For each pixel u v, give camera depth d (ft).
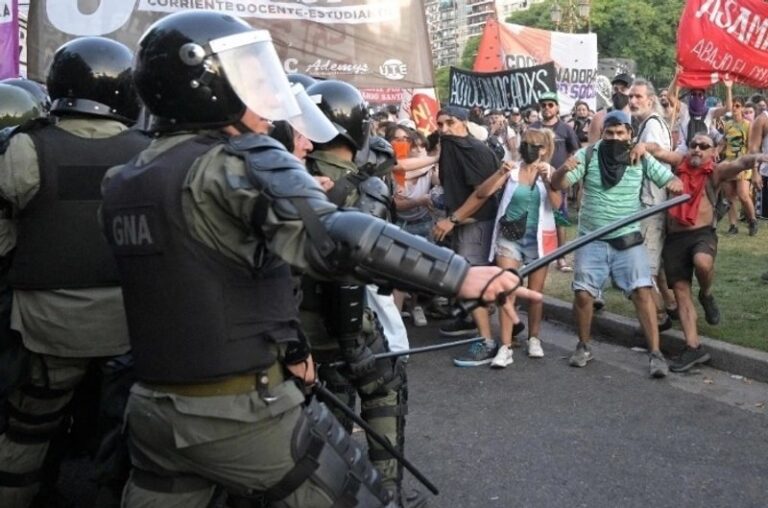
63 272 11.11
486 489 14.83
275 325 7.65
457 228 23.67
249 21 23.62
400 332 13.96
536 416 18.31
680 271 21.22
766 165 40.45
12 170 10.89
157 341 7.54
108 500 10.41
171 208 7.32
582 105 48.78
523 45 52.29
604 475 15.23
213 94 7.55
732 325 23.18
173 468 7.88
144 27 22.07
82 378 11.81
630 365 21.91
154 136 8.40
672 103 30.40
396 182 26.18
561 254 7.48
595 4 191.11
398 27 24.67
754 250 34.73
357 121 12.23
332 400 9.68
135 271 7.61
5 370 11.21
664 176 20.36
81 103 11.30
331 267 6.86
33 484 11.76
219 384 7.47
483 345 22.47
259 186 7.00
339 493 7.90
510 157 42.37
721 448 16.26
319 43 24.22
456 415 18.58
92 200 11.18
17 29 23.56
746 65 29.01
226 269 7.39
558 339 24.90
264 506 8.04
